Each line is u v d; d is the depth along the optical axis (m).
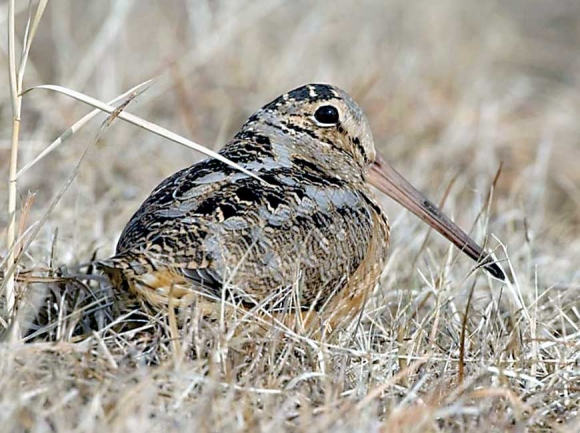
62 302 9.16
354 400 8.27
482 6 23.02
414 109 17.55
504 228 13.54
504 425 8.15
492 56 20.98
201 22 18.05
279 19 20.44
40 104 15.52
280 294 8.91
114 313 9.41
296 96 10.52
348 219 9.51
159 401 7.95
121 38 17.81
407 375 8.83
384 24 21.06
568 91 20.03
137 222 9.13
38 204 13.25
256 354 8.61
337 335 9.53
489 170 15.98
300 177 9.66
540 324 10.12
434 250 12.53
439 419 8.30
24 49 9.13
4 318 9.17
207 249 8.64
